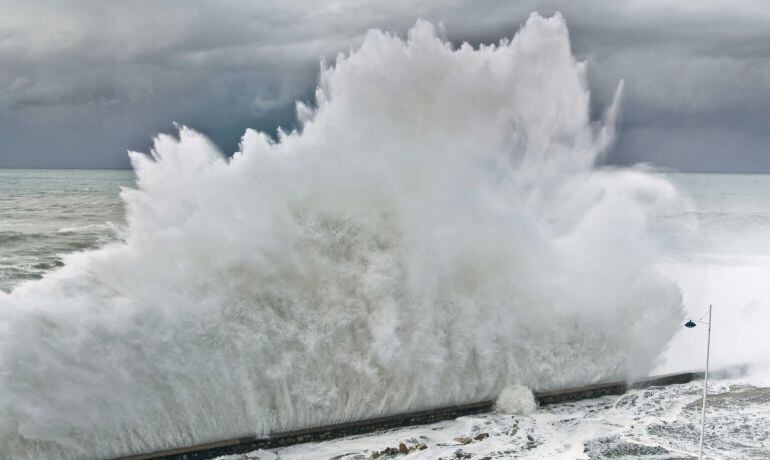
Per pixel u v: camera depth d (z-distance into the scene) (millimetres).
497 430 14094
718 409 15398
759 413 15148
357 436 13711
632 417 14930
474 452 12992
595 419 14766
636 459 12758
